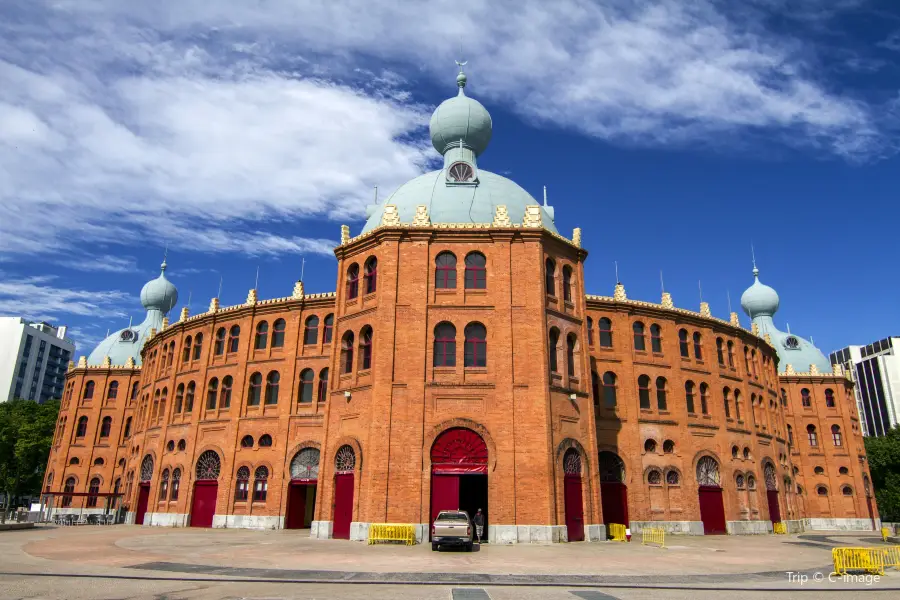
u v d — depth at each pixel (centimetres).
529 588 1802
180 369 5297
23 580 1834
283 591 1684
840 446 6575
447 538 2727
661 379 4778
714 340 5138
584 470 3522
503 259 3594
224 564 2266
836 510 6334
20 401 8550
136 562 2311
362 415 3425
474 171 4228
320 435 4441
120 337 7238
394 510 3161
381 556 2544
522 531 3150
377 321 3500
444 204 4012
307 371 4666
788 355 6994
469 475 3272
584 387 3694
